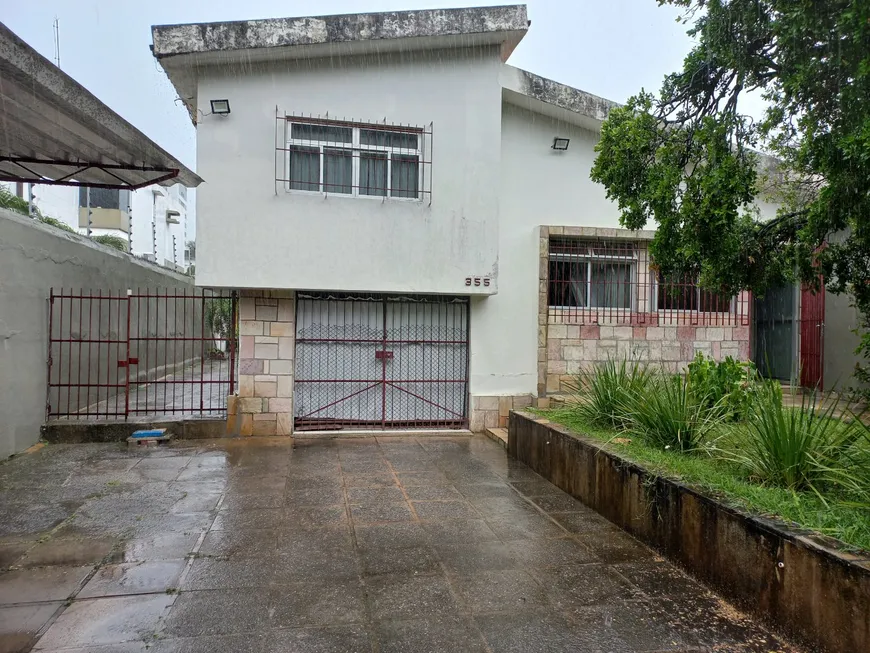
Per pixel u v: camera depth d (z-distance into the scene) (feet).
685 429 15.07
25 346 21.94
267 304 25.08
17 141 15.33
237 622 9.82
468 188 25.11
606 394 19.22
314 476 19.03
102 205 71.46
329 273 23.95
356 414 26.63
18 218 21.50
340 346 26.40
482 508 16.06
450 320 27.27
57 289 24.73
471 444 24.44
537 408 25.59
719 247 15.28
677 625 9.87
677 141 15.92
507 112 27.35
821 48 12.19
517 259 27.37
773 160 22.70
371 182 24.66
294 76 23.75
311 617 10.03
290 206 23.65
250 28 22.16
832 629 8.45
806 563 8.95
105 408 28.58
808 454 11.35
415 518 15.17
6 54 11.12
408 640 9.36
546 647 9.20
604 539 13.83
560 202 27.89
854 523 9.55
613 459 14.90
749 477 12.63
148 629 9.55
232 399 24.73
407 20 23.24
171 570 11.81
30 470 19.20
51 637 9.26
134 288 35.68
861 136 10.73
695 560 11.66
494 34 24.11
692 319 28.27
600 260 27.99
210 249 23.12
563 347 27.09
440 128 24.94
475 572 11.94
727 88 15.35
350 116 24.22
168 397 33.30
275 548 13.02
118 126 14.53
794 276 17.94
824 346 30.01
